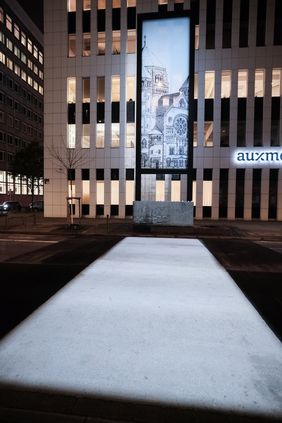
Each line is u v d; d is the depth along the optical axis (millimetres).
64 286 7859
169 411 3168
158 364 4062
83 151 31891
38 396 3381
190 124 20266
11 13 65312
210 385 3602
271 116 29688
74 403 3271
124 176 31344
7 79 64375
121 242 16188
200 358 4250
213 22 29891
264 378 3771
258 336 5043
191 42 20156
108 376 3760
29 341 4738
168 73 20359
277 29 29328
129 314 5926
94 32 31297
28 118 74000
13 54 66562
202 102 30297
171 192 30609
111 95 31344
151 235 18688
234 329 5312
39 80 79750
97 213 31969
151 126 20578
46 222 26766
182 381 3672
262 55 29469
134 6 30625
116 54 31094
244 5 29547
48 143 32406
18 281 8344
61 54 31797
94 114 31578
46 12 31828
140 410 3178
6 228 21844
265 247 15039
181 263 10875
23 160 54406
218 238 18266
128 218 31359
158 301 6723
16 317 5766
